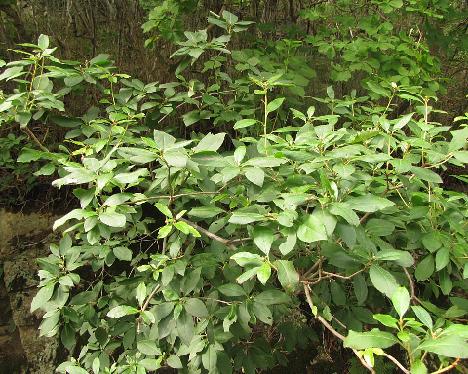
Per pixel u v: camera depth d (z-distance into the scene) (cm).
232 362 192
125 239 193
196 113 225
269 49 299
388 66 282
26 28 311
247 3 333
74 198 296
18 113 168
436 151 139
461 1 377
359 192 132
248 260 119
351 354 265
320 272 147
